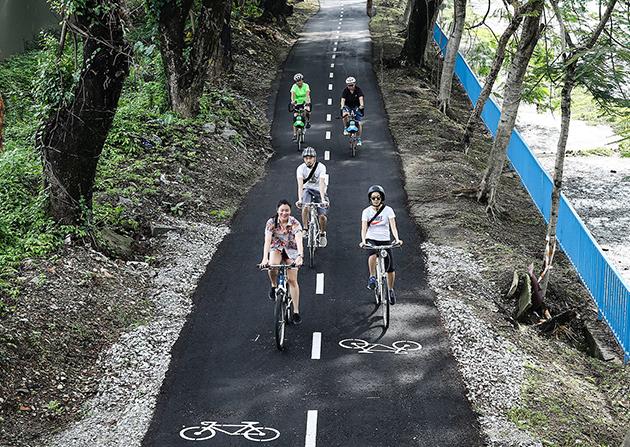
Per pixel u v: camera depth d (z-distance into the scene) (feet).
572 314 49.70
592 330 50.24
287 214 39.55
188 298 47.55
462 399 36.06
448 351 40.83
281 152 86.79
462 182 76.23
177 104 83.15
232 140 82.07
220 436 32.94
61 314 40.88
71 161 48.57
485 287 51.37
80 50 52.21
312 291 49.11
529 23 63.93
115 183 62.03
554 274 59.52
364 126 98.63
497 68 83.30
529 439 32.89
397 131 95.96
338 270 52.75
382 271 43.42
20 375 35.50
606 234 77.56
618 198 88.38
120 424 33.60
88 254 48.03
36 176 56.95
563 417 35.47
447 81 109.81
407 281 50.93
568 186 92.94
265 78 125.80
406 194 71.31
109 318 42.60
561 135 50.16
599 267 51.60
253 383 37.52
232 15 149.18
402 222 63.77
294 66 138.21
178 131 78.28
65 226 49.21
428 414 34.78
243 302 47.06
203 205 64.49
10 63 96.12
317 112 106.63
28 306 40.34
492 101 101.19
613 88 46.78
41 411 34.04
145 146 72.08
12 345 36.68
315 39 169.68
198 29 82.12
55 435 32.65
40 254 46.19
